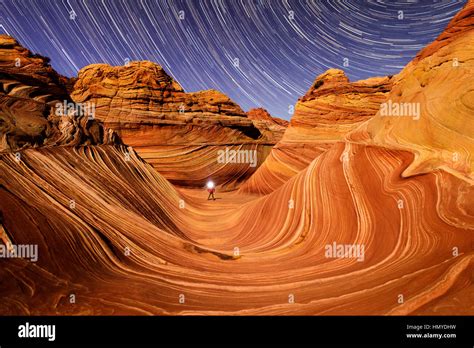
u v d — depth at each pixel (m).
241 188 26.55
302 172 10.82
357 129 12.19
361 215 7.29
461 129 7.21
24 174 6.02
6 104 7.84
